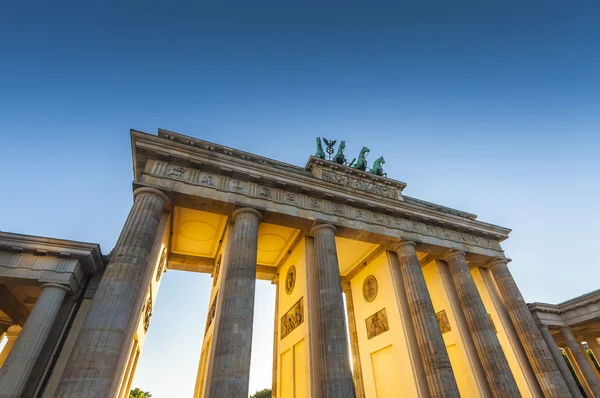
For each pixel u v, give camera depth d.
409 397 36.19
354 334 50.50
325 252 35.91
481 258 50.06
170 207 34.47
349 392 27.80
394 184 49.38
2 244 27.67
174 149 34.22
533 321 45.53
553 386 39.56
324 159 47.16
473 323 41.16
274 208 36.16
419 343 36.59
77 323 28.89
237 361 25.59
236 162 36.41
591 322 51.38
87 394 20.67
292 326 39.06
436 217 47.06
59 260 29.16
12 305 35.53
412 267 40.78
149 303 35.69
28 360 24.31
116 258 26.56
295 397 34.47
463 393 40.38
